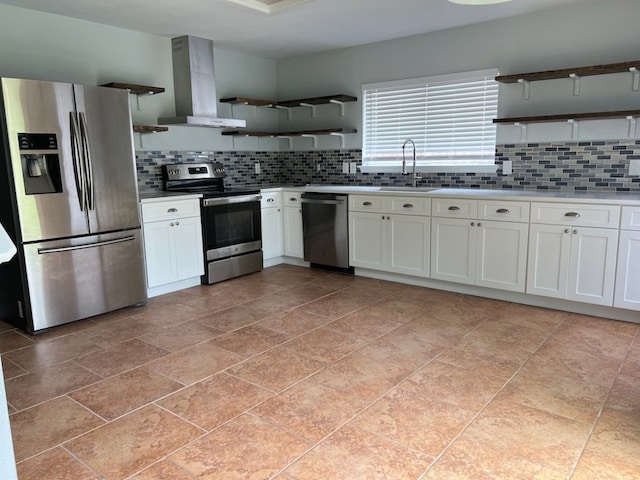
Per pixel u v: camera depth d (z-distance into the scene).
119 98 3.61
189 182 4.86
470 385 2.46
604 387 2.41
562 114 3.93
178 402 2.34
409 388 2.44
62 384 2.55
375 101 5.10
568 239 3.41
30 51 3.78
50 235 3.30
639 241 3.14
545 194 3.66
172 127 4.81
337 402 2.31
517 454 1.89
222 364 2.77
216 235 4.51
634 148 3.61
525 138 4.12
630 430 2.04
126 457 1.92
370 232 4.50
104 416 2.23
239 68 5.47
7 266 3.36
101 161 3.52
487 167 4.38
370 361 2.77
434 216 4.04
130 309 3.81
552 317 3.46
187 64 4.66
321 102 5.28
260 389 2.46
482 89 4.37
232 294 4.17
